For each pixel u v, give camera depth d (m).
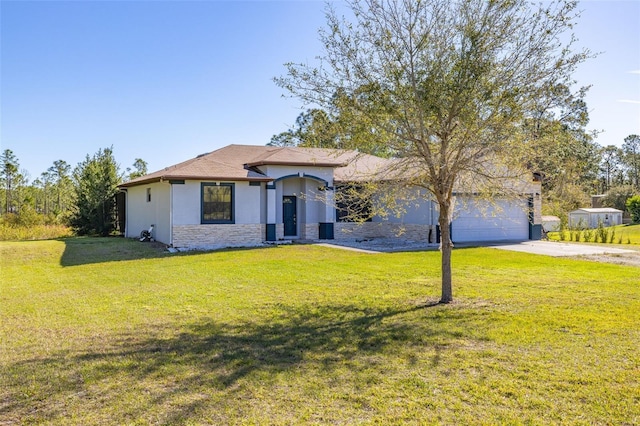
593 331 6.41
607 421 3.79
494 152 7.72
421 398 4.28
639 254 16.19
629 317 7.18
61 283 11.43
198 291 10.04
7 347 6.10
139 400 4.32
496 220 22.08
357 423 3.81
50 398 4.40
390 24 7.73
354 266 13.70
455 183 8.84
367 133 7.82
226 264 14.30
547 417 3.86
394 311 7.93
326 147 8.45
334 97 7.95
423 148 7.99
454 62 7.56
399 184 8.47
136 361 5.43
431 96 7.43
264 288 10.33
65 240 21.95
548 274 11.84
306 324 7.14
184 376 4.93
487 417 3.87
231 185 19.77
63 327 7.16
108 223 25.92
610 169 70.69
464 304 8.36
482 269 12.79
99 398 4.39
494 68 7.48
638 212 46.75
